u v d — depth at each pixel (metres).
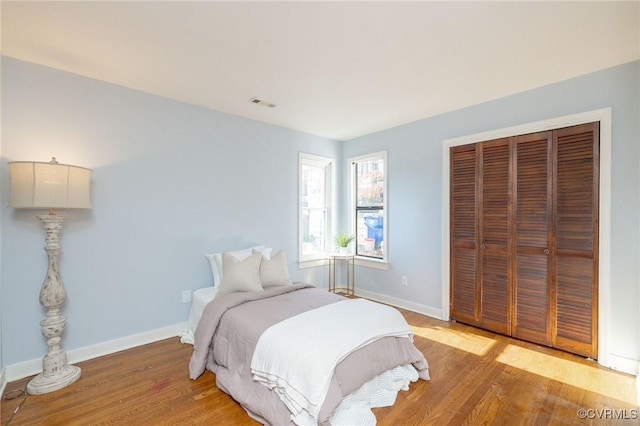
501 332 2.91
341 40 1.94
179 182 2.98
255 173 3.58
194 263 3.08
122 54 2.11
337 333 1.84
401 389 2.02
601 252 2.34
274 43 1.97
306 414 1.60
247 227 3.51
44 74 2.28
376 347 1.95
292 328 1.90
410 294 3.66
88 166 2.47
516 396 1.94
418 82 2.56
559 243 2.56
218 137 3.25
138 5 1.60
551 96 2.59
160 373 2.24
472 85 2.63
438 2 1.58
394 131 3.83
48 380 2.03
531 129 2.70
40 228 2.27
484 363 2.37
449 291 3.30
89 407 1.84
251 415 1.78
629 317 2.23
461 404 1.87
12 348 2.15
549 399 1.91
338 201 4.54
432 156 3.43
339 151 4.52
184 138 3.01
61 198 2.03
